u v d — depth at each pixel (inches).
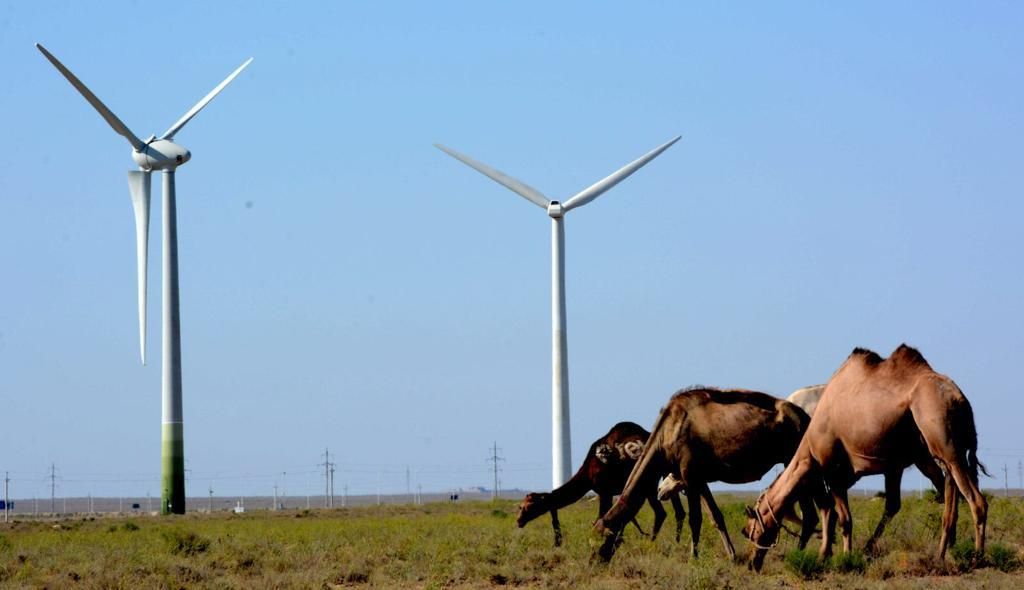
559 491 2426.2
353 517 4771.2
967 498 1707.7
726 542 1959.9
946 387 1711.4
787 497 1871.3
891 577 1765.5
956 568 1763.0
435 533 2844.5
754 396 1959.9
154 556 2332.7
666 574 1847.9
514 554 2207.2
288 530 3314.5
